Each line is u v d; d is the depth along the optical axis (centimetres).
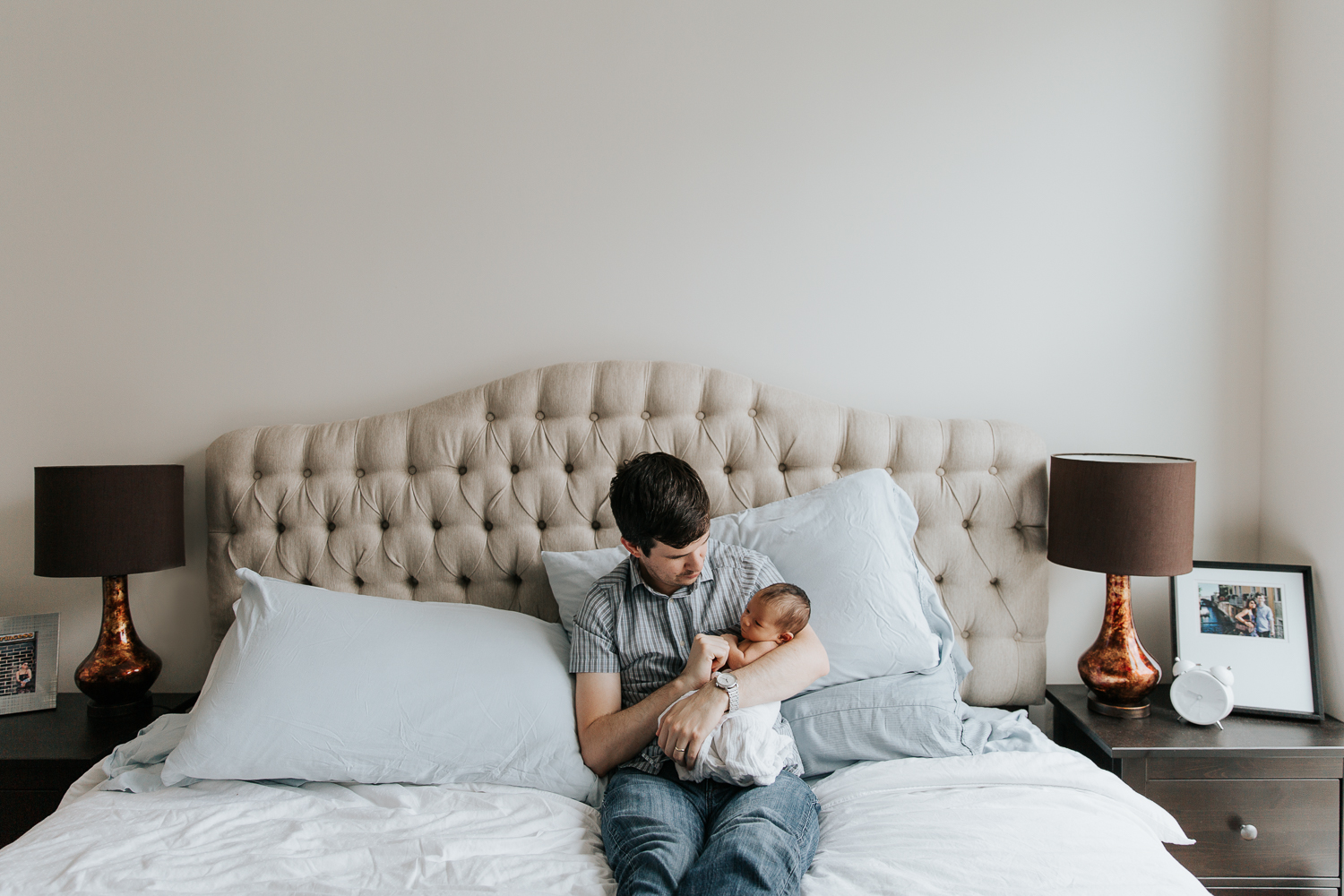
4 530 188
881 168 188
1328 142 167
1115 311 188
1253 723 159
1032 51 186
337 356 190
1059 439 189
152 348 189
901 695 142
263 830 117
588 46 187
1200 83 186
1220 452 188
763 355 189
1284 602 166
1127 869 102
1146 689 162
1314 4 171
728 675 127
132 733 163
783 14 186
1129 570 157
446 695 134
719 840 106
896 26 186
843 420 180
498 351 190
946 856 105
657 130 188
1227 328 187
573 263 189
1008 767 130
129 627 176
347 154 188
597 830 123
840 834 116
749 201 188
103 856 107
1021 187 187
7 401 187
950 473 180
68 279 187
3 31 185
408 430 181
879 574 154
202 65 187
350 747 129
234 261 188
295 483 180
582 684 138
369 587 179
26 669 177
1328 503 168
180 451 189
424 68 188
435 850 109
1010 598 178
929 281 188
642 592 143
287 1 186
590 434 179
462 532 178
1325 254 168
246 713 129
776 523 164
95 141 187
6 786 151
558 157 188
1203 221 186
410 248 189
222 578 180
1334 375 166
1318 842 148
